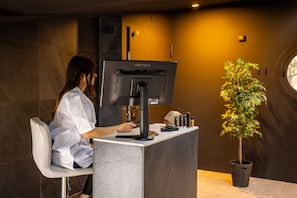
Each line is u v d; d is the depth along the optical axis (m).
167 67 2.19
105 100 2.00
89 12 2.86
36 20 2.81
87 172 2.08
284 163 3.96
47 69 3.02
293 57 3.85
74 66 2.19
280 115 3.96
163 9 4.05
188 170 2.46
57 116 2.15
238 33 4.20
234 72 3.74
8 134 2.64
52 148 2.09
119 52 3.65
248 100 3.62
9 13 2.38
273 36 3.97
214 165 4.44
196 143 2.61
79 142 2.14
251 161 4.14
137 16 3.89
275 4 3.95
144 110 1.96
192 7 4.28
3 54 2.56
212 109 4.43
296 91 3.83
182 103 4.65
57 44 3.13
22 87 2.75
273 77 3.98
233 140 4.29
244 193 3.55
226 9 4.27
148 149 1.84
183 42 4.61
